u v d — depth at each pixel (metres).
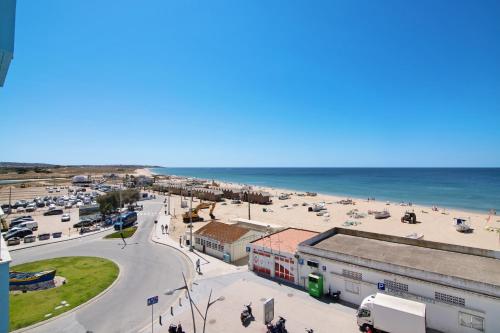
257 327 20.84
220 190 112.75
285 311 22.97
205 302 24.67
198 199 108.69
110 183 180.00
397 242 29.02
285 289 27.06
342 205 94.19
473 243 49.12
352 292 24.17
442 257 24.64
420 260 24.05
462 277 20.38
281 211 82.69
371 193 135.50
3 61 6.50
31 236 47.22
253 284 28.11
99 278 29.73
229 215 75.69
